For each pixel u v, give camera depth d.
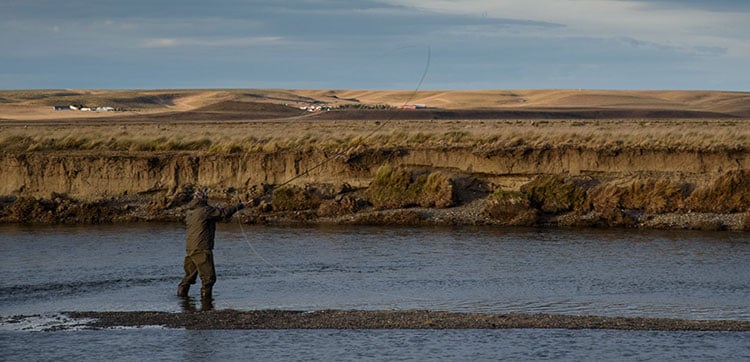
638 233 41.22
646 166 50.94
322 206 47.66
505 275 29.73
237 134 65.50
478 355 19.31
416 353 19.47
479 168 51.78
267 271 30.83
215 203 50.91
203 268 25.77
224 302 25.39
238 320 22.52
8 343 20.34
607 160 51.12
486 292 26.80
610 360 18.95
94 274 30.14
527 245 37.25
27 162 53.56
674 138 54.97
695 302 25.16
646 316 23.44
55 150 60.72
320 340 20.61
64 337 20.91
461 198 48.69
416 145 55.34
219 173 53.78
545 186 46.50
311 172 53.00
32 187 53.22
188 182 53.72
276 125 85.88
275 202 48.59
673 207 45.12
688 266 31.47
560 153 51.41
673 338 20.66
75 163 53.41
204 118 182.50
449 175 51.22
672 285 27.75
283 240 39.22
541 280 28.75
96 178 53.28
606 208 45.03
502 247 36.69
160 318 22.78
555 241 38.50
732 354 19.36
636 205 45.44
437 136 60.38
